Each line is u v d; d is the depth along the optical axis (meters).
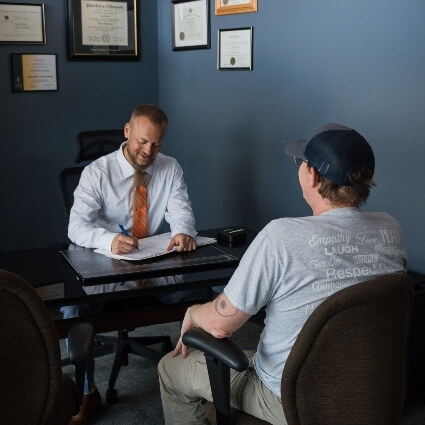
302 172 1.52
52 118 3.69
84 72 3.76
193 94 3.76
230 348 1.46
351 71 2.74
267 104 3.23
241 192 3.51
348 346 1.31
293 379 1.32
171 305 2.02
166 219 2.66
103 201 2.54
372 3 2.61
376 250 1.45
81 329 1.64
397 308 1.34
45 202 3.75
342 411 1.36
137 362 2.87
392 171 2.64
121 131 2.95
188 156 3.90
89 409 2.38
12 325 1.30
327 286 1.40
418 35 2.45
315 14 2.88
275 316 1.47
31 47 3.55
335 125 1.57
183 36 3.73
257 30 3.21
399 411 1.44
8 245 3.66
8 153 3.58
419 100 2.48
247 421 1.55
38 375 1.36
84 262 2.09
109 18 3.77
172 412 1.80
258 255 1.42
